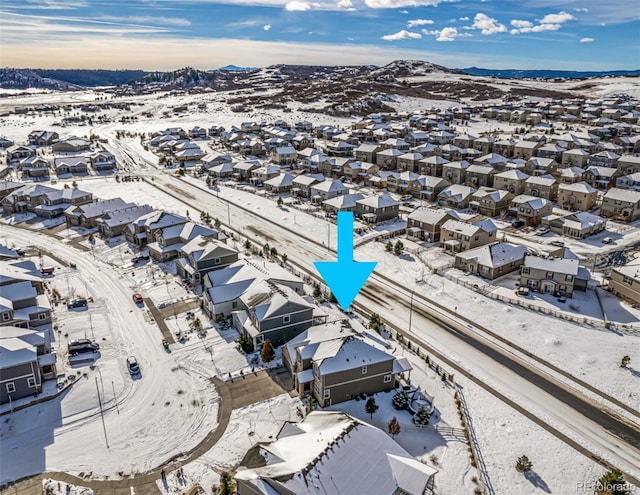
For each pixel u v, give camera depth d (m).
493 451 35.41
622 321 53.03
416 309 55.88
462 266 66.50
